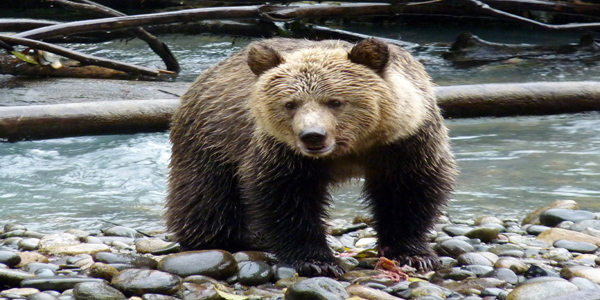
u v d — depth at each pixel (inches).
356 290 322.3
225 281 357.1
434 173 374.9
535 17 1214.9
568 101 719.7
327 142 331.6
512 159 609.3
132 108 697.6
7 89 804.6
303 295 315.0
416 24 1294.3
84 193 565.0
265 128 353.7
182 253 366.6
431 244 422.3
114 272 353.7
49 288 336.5
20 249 426.9
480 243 418.3
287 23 1073.5
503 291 327.0
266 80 348.8
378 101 342.0
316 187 374.0
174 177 435.5
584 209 490.9
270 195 370.3
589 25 1005.8
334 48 368.2
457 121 721.6
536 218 469.4
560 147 637.3
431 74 950.4
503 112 721.0
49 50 828.0
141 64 1040.2
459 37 1036.5
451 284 345.7
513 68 971.3
